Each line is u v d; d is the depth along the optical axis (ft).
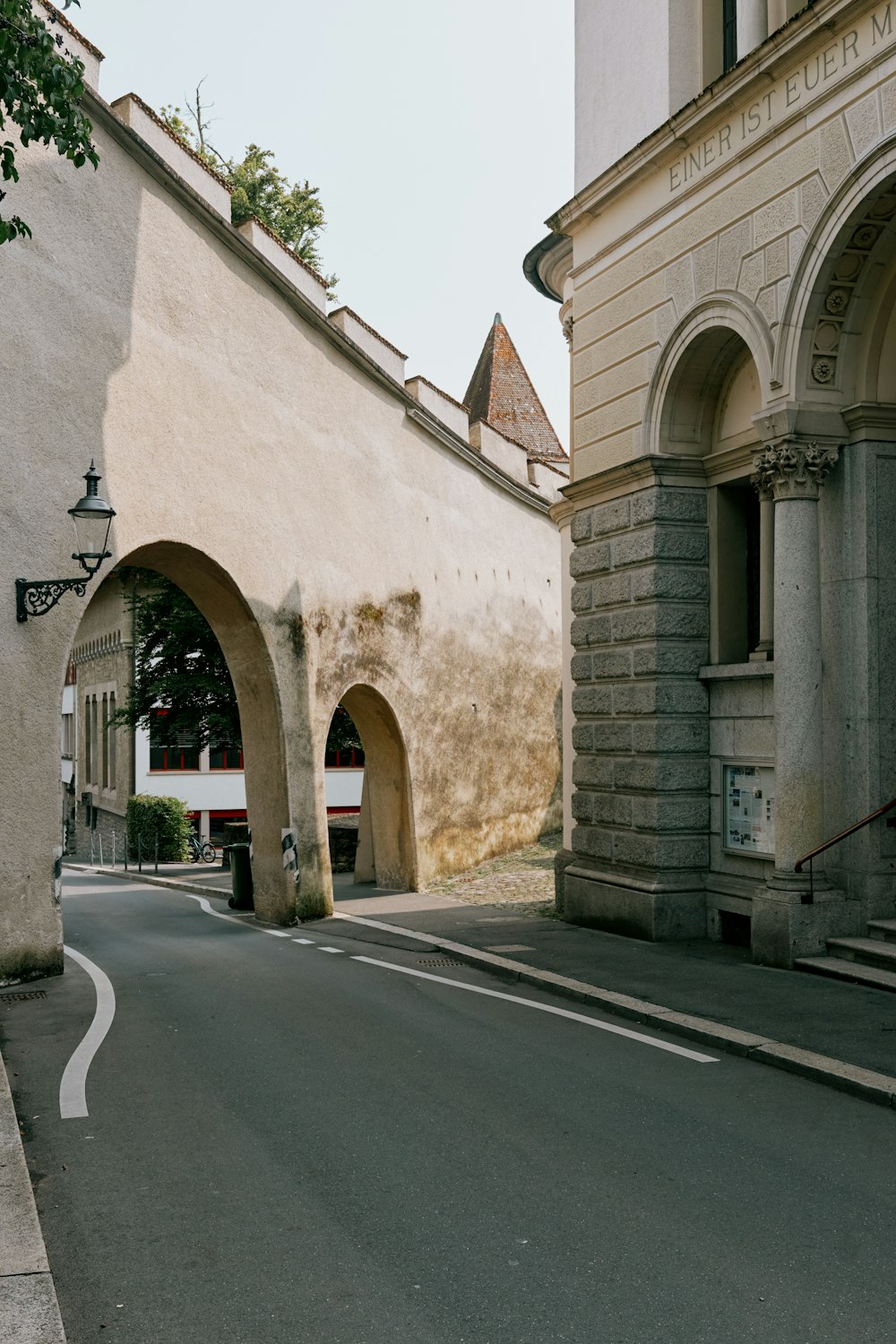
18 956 38.29
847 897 37.91
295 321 60.85
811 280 37.17
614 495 48.26
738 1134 21.45
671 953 41.70
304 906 57.47
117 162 46.32
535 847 92.63
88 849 154.51
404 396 72.90
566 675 58.75
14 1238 16.01
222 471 53.21
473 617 84.43
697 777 45.70
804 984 34.81
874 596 37.73
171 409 49.39
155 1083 25.07
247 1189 18.70
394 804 72.33
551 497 103.55
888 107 33.88
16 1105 23.52
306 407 61.62
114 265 45.83
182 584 55.52
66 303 42.63
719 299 41.78
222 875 96.17
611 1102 23.52
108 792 143.84
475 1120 22.27
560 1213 17.58
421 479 76.64
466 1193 18.45
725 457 44.78
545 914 55.77
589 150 52.70
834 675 38.65
